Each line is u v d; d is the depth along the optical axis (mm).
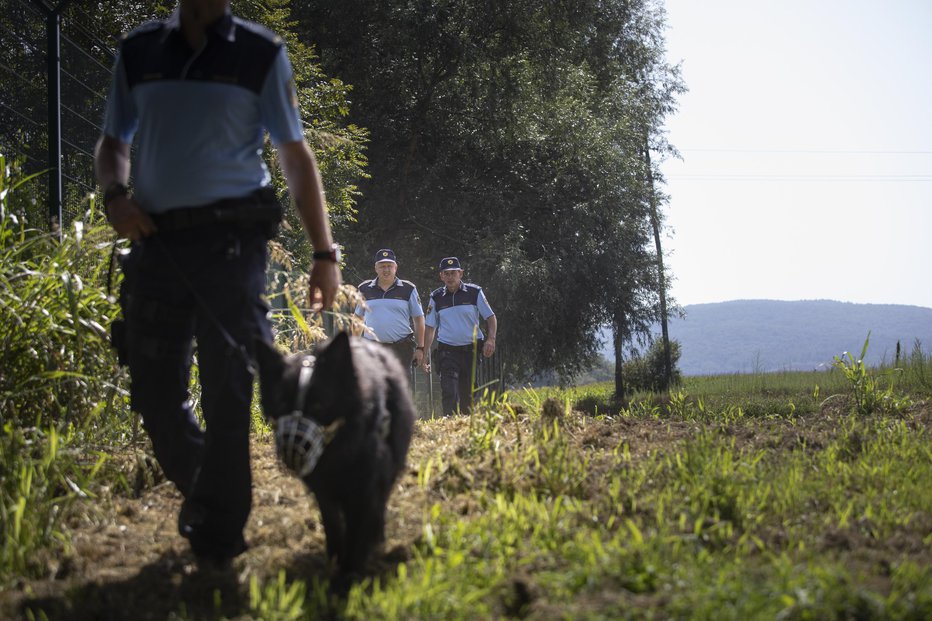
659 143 35906
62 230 6609
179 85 4273
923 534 4793
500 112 27609
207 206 4320
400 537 4793
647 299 30984
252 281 4426
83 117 8312
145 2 14609
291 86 4484
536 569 4109
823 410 10812
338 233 22391
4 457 4887
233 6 16000
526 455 6121
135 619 3793
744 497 5254
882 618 3395
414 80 27953
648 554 4055
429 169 27906
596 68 32875
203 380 4539
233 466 4418
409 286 11398
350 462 3975
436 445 7109
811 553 4215
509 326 27500
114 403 6277
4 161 6629
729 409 10562
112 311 6293
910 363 15016
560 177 28922
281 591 3768
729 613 3361
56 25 7508
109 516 5215
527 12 27625
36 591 4082
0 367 5723
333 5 26016
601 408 14344
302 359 4023
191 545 4480
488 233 26859
